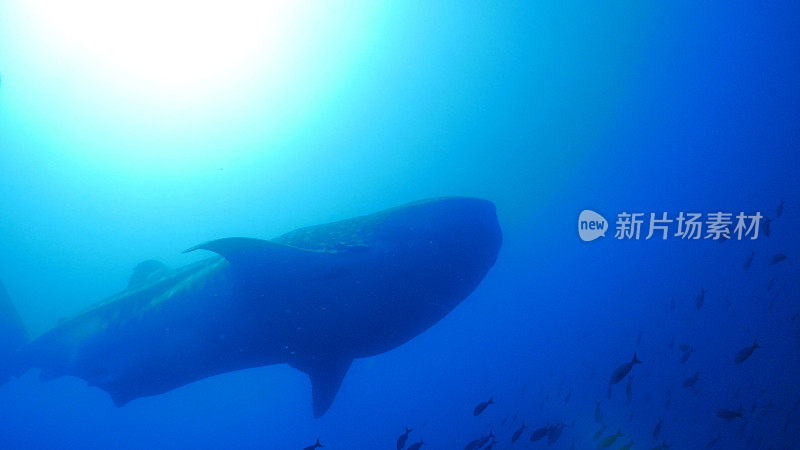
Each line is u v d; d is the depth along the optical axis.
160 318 5.62
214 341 5.26
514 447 15.20
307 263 4.22
